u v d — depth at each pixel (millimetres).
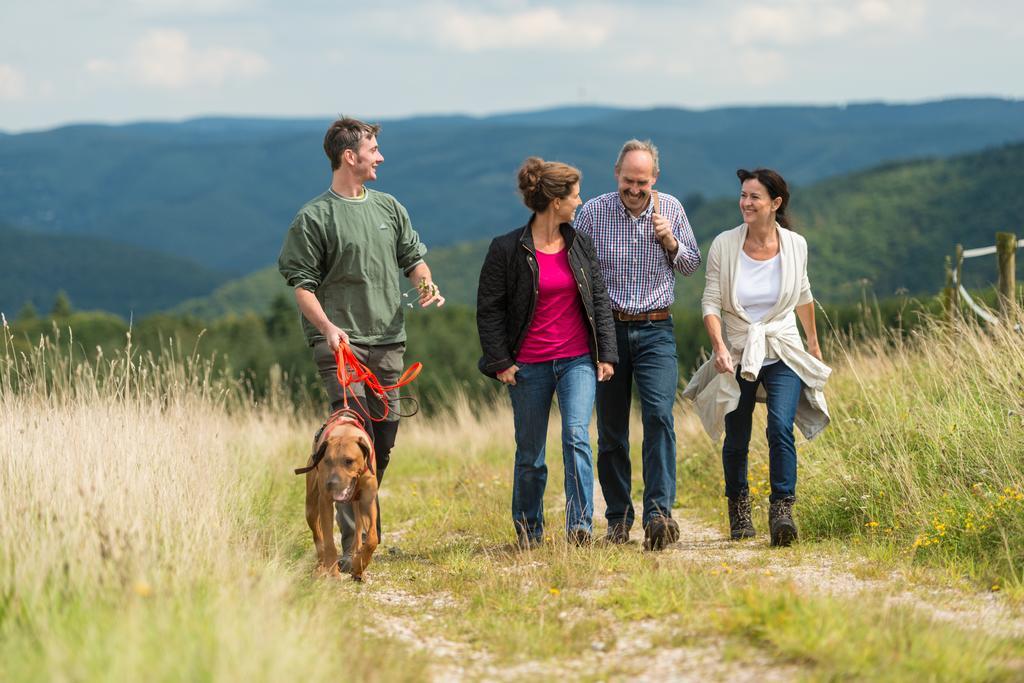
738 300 8711
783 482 8438
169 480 8195
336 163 8062
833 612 5457
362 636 5828
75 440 8445
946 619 5816
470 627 6270
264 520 9680
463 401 20719
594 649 5676
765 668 4992
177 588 5684
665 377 8648
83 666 4516
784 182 8750
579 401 8336
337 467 7016
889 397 10742
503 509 10609
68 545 6215
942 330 12148
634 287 8703
